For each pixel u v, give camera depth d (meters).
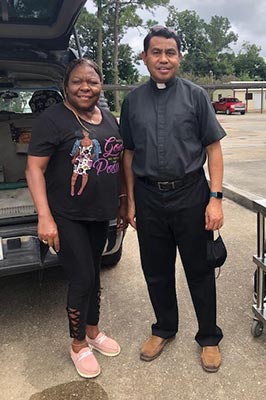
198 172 2.19
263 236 2.51
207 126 2.12
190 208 2.20
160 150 2.12
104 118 2.23
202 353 2.41
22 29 2.73
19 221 2.72
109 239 2.88
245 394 2.14
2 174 3.65
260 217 2.49
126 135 2.30
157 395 2.15
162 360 2.43
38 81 3.79
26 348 2.60
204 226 2.25
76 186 2.13
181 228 2.25
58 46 3.05
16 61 2.99
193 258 2.31
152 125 2.12
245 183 6.48
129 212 2.45
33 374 2.35
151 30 2.08
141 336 2.67
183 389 2.19
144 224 2.32
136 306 3.03
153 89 2.15
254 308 2.57
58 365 2.42
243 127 18.55
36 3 2.40
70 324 2.32
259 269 2.52
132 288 3.30
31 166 2.09
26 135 3.73
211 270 2.34
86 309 2.32
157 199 2.22
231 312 2.89
